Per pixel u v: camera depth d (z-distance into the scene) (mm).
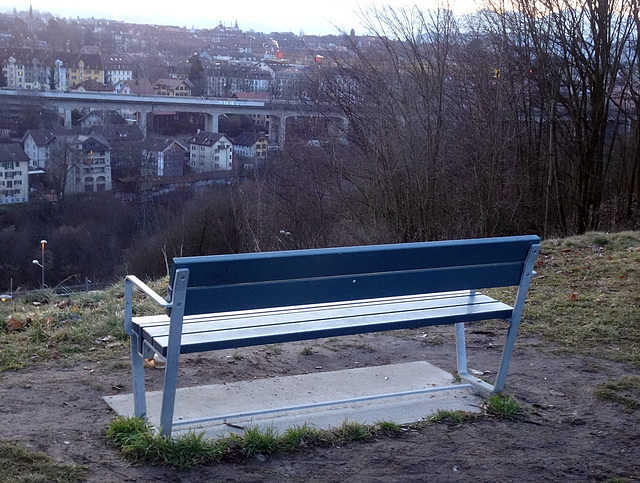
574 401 3777
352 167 16969
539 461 3018
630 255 7758
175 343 2846
